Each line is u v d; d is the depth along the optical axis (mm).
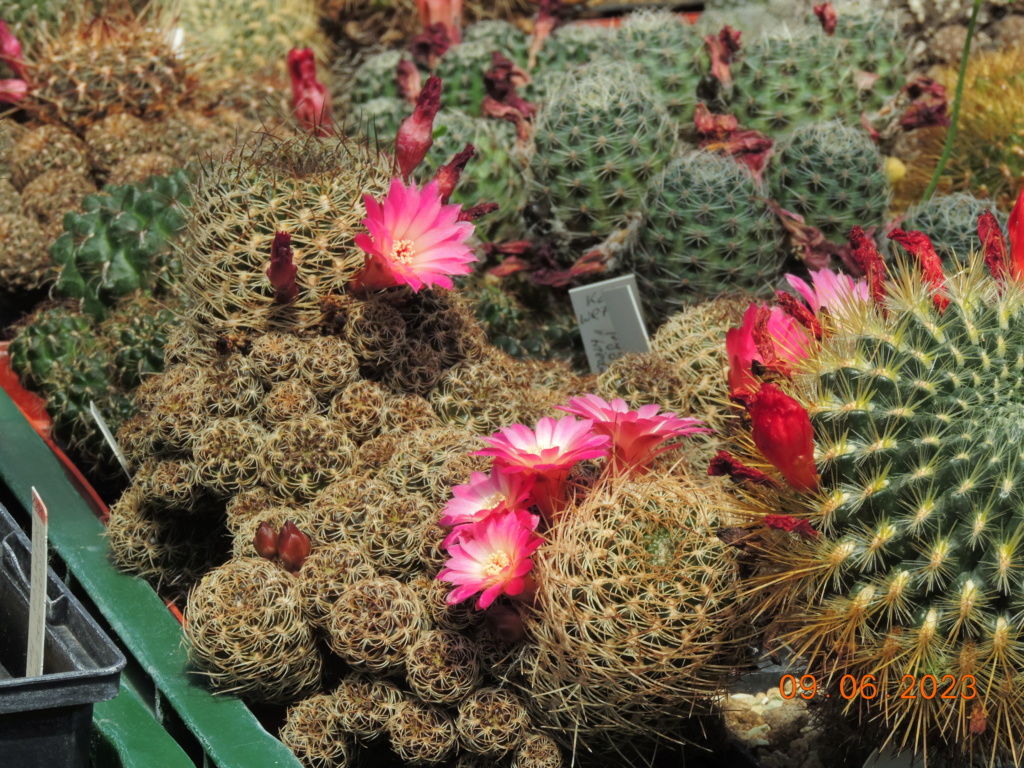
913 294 1311
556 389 2049
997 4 3734
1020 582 1119
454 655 1420
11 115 3225
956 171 2904
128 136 2920
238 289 1701
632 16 3125
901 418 1204
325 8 4160
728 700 1658
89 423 2166
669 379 1868
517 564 1353
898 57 2973
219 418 1688
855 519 1206
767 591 1322
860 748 1493
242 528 1603
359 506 1548
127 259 2410
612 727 1424
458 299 1892
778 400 1188
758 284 2404
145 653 1644
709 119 2730
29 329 2381
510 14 4121
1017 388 1216
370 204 1587
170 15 3646
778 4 3389
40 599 1371
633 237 2520
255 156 1842
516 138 2930
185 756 1470
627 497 1350
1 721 1260
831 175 2391
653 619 1291
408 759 1464
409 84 3131
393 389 1741
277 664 1476
